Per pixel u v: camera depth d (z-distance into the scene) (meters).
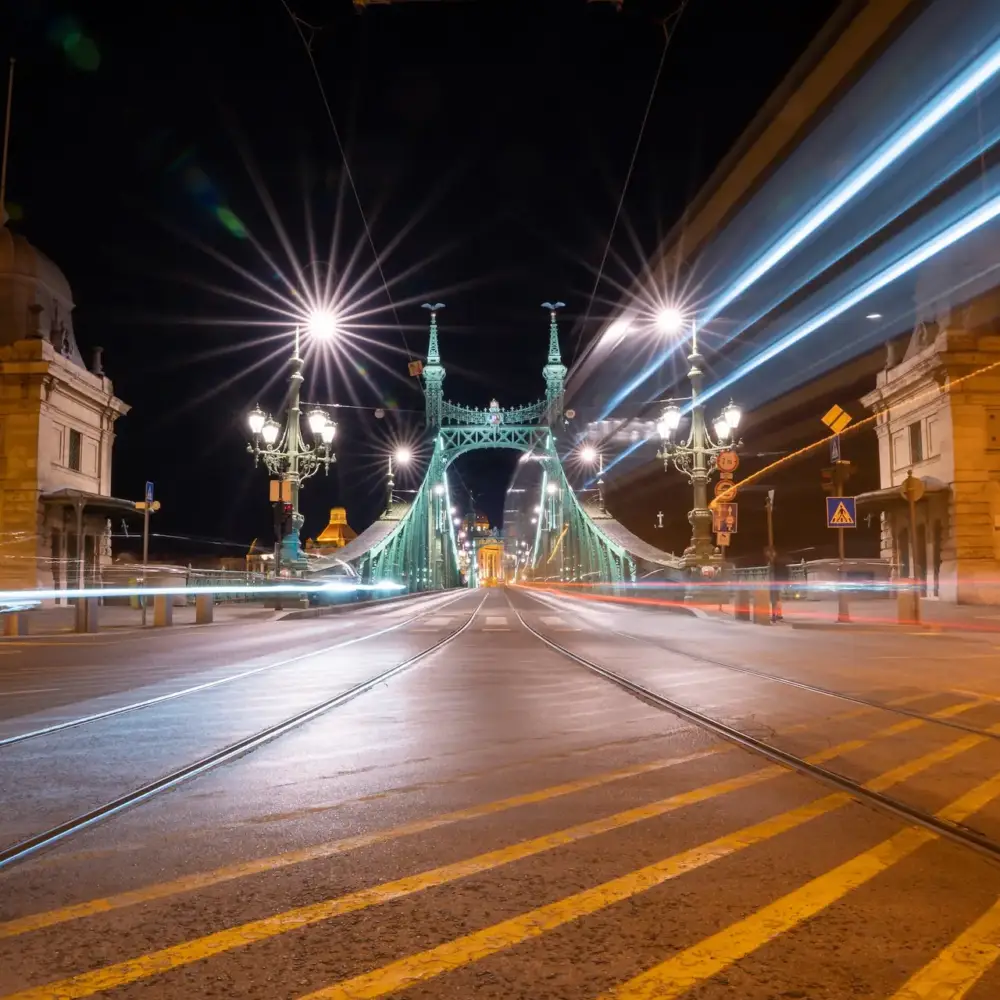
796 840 4.36
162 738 7.33
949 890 3.64
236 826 4.68
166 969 2.94
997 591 30.09
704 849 4.21
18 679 11.70
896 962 2.95
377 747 6.90
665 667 13.05
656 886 3.69
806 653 15.40
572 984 2.80
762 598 23.75
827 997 2.71
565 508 84.00
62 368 34.09
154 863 4.07
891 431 36.44
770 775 5.82
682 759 6.36
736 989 2.76
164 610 23.11
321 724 8.02
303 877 3.85
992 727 7.66
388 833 4.52
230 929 3.27
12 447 32.81
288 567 29.48
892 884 3.71
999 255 30.39
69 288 38.38
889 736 7.24
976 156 28.19
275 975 2.88
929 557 32.84
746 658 14.46
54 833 4.54
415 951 3.06
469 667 13.27
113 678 11.81
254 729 7.75
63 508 34.16
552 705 9.18
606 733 7.47
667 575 40.03
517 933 3.21
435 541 93.56
